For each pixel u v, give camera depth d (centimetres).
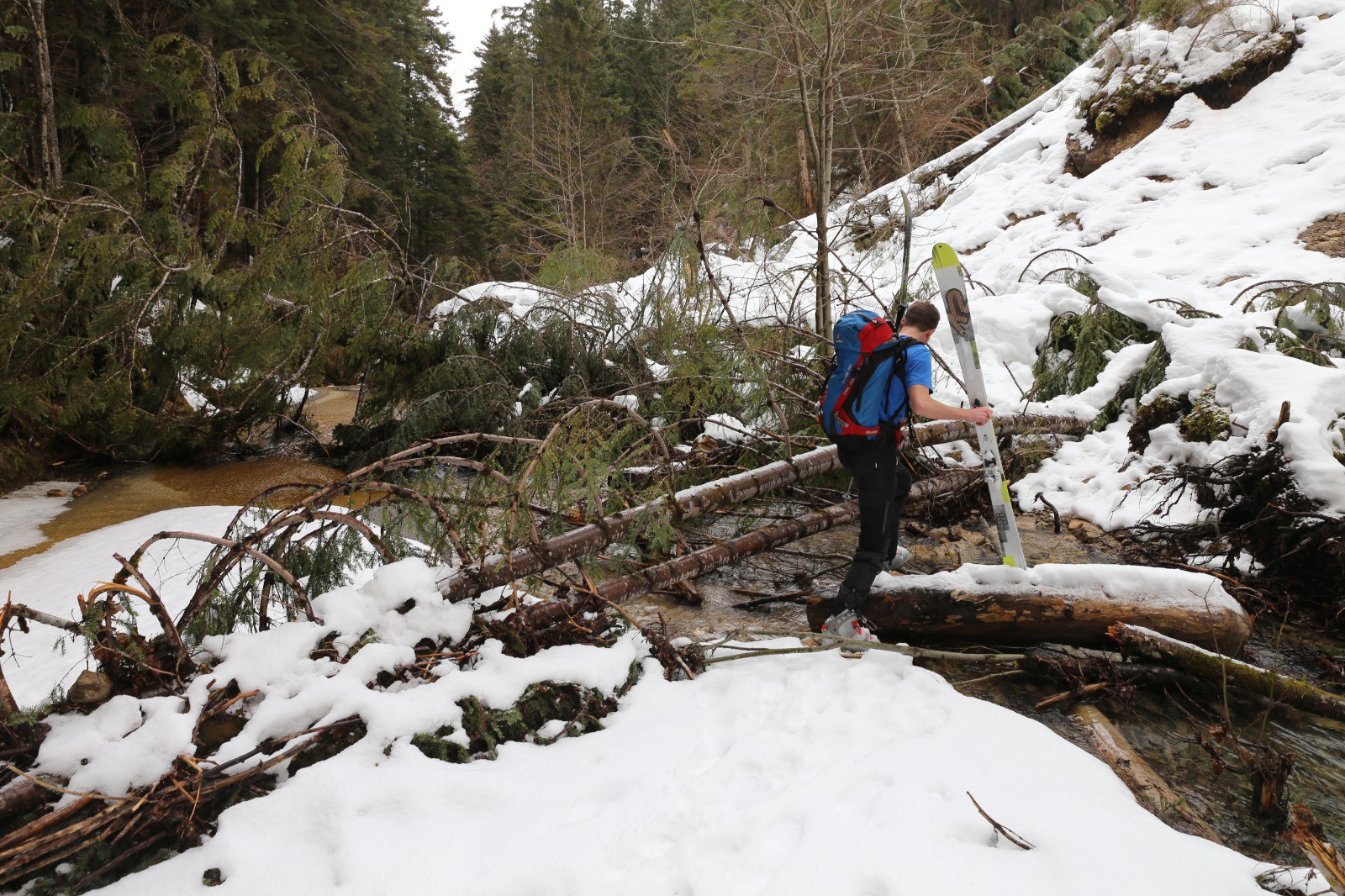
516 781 226
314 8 1524
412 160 2261
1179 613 310
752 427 548
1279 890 181
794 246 1114
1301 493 391
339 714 229
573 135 2005
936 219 1281
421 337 721
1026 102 1692
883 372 312
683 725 261
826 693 281
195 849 198
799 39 665
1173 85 1107
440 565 326
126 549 442
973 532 500
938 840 196
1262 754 265
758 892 183
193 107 748
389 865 191
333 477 671
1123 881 182
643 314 665
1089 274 675
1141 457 528
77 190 653
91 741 204
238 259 1018
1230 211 888
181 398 802
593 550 334
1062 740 244
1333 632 361
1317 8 1073
